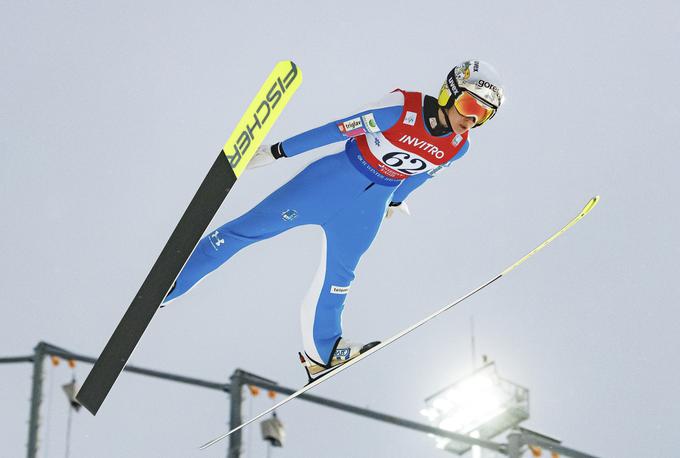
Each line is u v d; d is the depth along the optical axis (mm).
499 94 17281
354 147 18062
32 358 32375
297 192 17953
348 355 18359
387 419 26547
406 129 17516
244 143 15406
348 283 18531
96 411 15875
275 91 15586
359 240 18359
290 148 17156
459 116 17375
